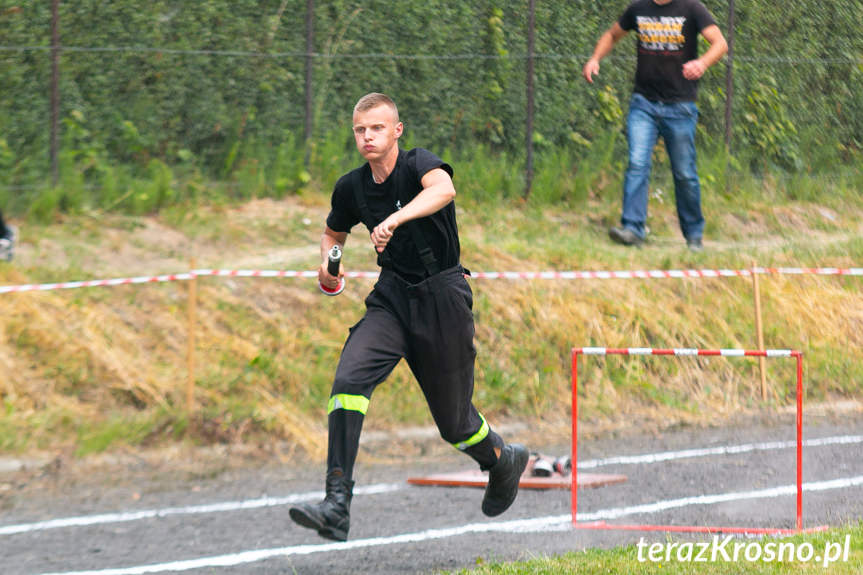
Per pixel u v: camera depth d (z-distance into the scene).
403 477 24.97
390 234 15.39
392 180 16.36
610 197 44.97
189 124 39.34
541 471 24.27
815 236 45.25
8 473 24.06
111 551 18.80
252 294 32.38
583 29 46.00
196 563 18.03
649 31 40.28
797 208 47.75
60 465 24.73
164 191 37.44
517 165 44.09
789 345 36.06
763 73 49.56
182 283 32.09
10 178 35.97
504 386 31.39
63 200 36.09
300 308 32.31
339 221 17.45
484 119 44.06
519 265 36.62
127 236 35.19
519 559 18.06
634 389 32.53
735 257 39.66
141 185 37.22
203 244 35.56
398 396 29.89
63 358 28.05
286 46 40.97
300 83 41.03
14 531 20.08
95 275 32.06
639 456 27.05
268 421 27.59
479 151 43.53
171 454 26.00
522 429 29.91
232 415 27.55
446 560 18.11
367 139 16.11
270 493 23.36
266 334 30.94
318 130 41.31
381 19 42.56
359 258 35.44
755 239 44.03
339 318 32.31
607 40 41.19
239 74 40.06
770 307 37.28
